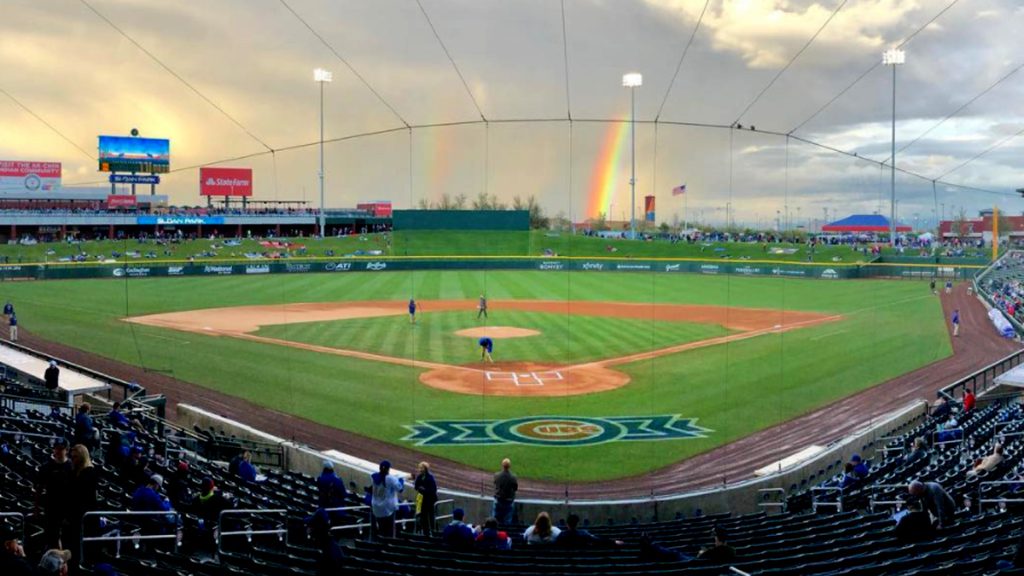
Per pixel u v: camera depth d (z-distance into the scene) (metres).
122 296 58.06
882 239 90.38
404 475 19.03
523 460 21.36
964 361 35.69
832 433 23.89
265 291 62.50
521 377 31.56
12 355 29.44
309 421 24.80
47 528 9.16
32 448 15.24
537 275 75.94
